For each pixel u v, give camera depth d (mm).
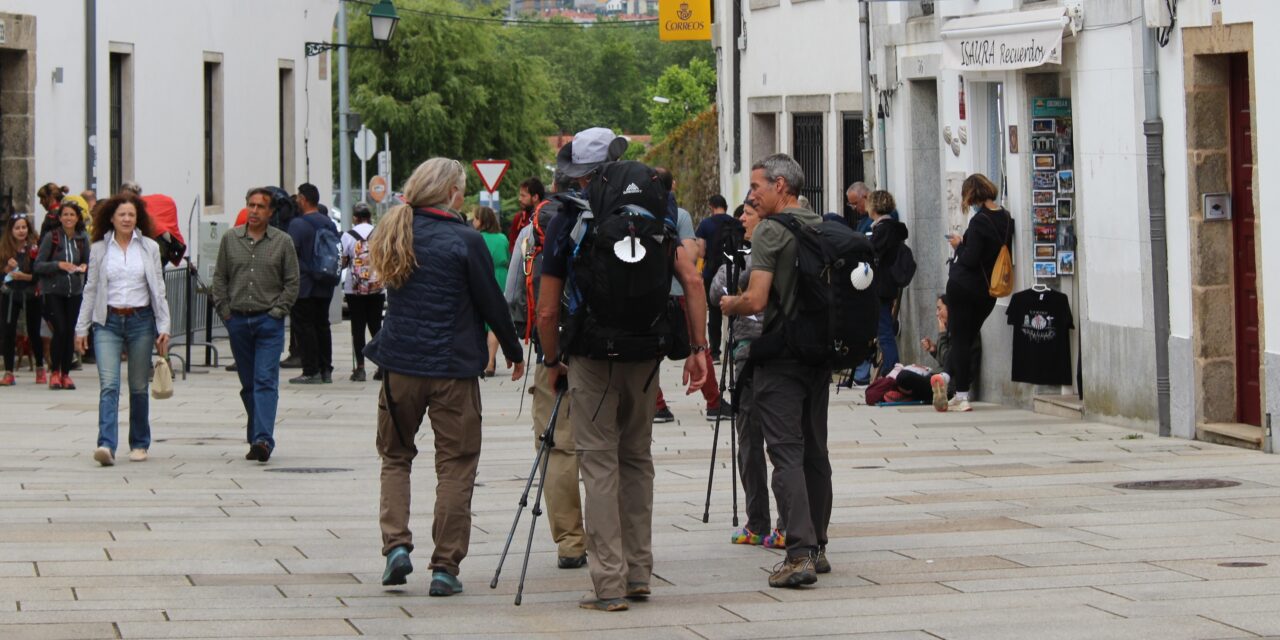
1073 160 30719
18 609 14805
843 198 45312
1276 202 23469
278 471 24484
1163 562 16406
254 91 57625
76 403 32625
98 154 44688
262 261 25328
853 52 44125
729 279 17875
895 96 38312
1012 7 31281
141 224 24812
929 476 22781
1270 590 15031
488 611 14836
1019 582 15656
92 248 24656
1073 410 29422
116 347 24719
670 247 14883
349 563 17250
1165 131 26219
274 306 25312
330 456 26344
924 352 37688
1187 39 25453
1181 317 26016
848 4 44250
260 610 14852
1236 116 25328
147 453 25844
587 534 14922
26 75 41062
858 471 23453
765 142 52969
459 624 14297
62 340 34531
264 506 21094
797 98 48281
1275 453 23781
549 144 141375
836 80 45375
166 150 49781
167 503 21188
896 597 15172
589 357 14750
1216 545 17219
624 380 14891
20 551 17688
